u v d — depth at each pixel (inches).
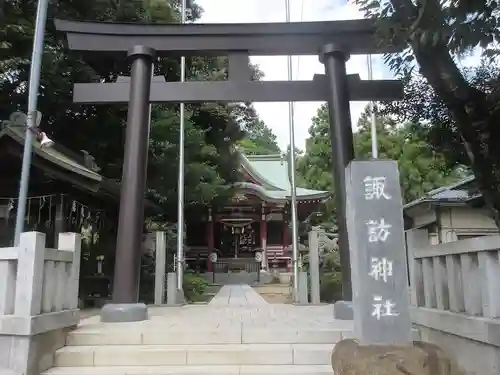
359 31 291.0
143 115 282.4
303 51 300.5
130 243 262.8
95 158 593.0
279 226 1143.6
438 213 426.6
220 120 756.6
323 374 174.6
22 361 170.1
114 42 295.0
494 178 207.2
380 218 155.6
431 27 166.9
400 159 867.4
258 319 254.5
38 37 282.8
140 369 183.3
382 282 150.5
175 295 430.9
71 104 537.6
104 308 250.1
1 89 495.2
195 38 296.8
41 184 402.0
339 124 278.2
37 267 181.2
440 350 137.9
